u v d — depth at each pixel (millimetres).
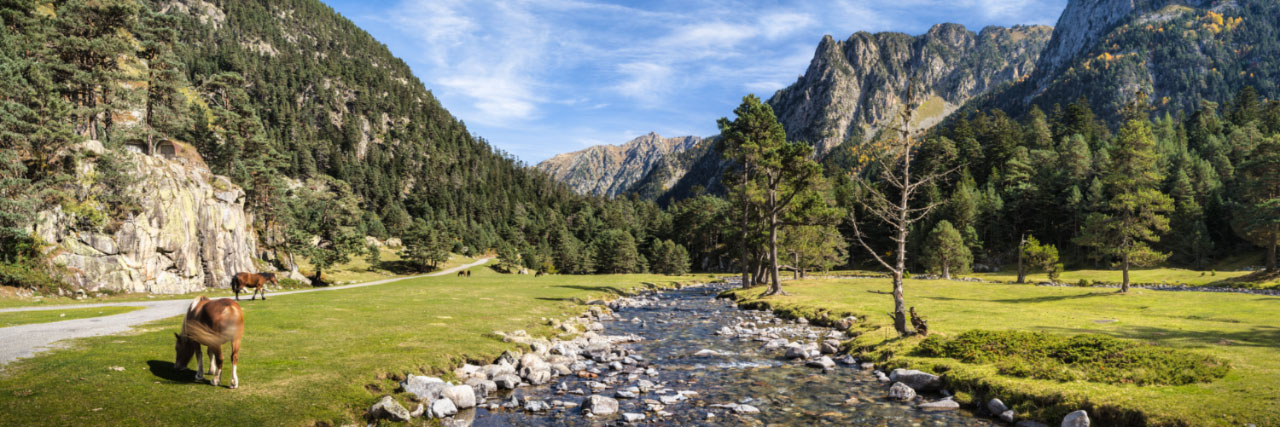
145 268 45969
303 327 22953
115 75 59562
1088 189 123125
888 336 24078
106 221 43188
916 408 15195
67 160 43781
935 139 149250
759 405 15508
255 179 91875
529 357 19516
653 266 155875
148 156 50562
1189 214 102688
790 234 63719
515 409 14906
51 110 45000
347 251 100375
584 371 19688
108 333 18938
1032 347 18266
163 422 10656
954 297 46438
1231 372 14805
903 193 24656
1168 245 105000
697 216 152875
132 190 45906
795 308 40312
